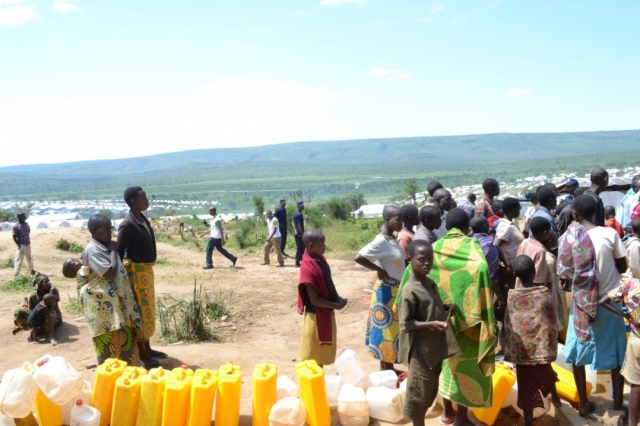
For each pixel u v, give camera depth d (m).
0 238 22.66
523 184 183.00
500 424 5.37
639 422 5.06
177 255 20.86
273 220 16.45
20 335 8.87
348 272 14.12
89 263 5.89
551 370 5.21
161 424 4.88
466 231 5.28
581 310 5.18
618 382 5.30
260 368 5.21
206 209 171.88
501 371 5.29
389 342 6.26
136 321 6.19
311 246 5.97
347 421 5.24
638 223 5.38
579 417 5.27
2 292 12.78
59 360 5.03
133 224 6.57
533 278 5.50
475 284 4.82
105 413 5.09
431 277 5.04
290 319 9.87
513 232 6.86
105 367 5.16
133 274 6.61
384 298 6.27
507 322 5.23
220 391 4.97
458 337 4.95
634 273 5.16
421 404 4.87
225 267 16.53
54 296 8.72
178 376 4.93
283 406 4.88
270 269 15.82
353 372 5.84
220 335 8.88
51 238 21.98
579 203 5.38
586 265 5.14
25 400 4.81
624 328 5.21
